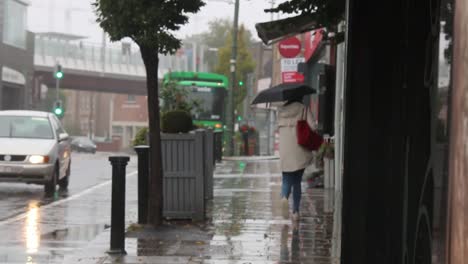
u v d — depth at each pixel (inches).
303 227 528.7
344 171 202.4
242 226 527.5
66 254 425.1
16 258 411.2
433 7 171.8
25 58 3294.8
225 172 1162.0
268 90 569.9
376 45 198.8
